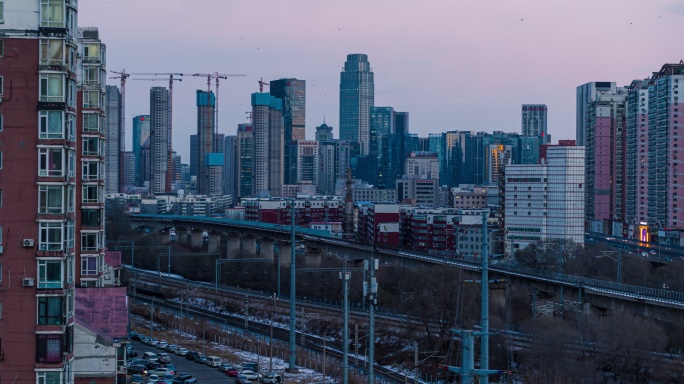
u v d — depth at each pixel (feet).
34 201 406.82
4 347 404.36
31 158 407.44
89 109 647.97
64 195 410.93
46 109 408.46
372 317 640.58
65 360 411.13
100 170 653.30
